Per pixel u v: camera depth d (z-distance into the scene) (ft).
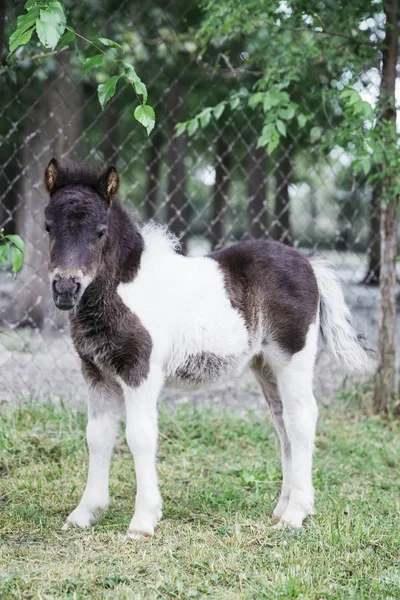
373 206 22.76
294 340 11.78
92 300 10.44
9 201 35.14
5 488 12.41
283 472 12.05
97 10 21.93
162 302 10.87
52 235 9.90
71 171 10.53
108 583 8.89
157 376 10.84
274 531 10.89
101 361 10.80
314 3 16.92
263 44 17.80
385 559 9.92
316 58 17.40
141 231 11.43
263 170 31.71
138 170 34.94
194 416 16.74
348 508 11.76
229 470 13.87
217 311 11.30
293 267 12.07
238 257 11.96
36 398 16.62
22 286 25.20
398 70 18.67
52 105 24.32
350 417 17.72
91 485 11.26
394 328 17.75
